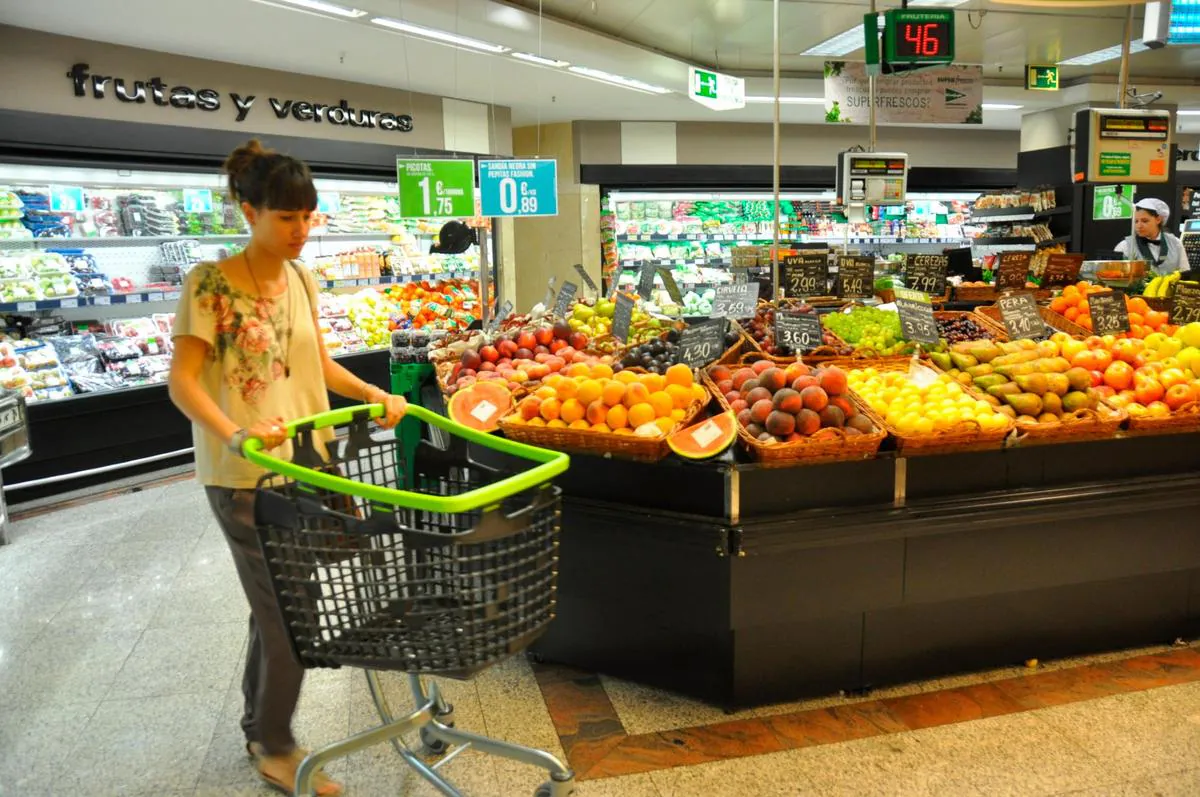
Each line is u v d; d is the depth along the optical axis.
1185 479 2.83
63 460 5.38
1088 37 9.01
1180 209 12.38
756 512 2.50
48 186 5.81
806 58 9.62
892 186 8.77
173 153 6.19
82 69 5.72
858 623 2.66
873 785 2.22
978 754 2.35
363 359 7.64
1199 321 3.85
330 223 8.08
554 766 1.87
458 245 7.78
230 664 3.03
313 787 2.06
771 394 2.72
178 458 6.08
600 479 2.73
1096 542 2.79
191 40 6.06
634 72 8.09
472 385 3.14
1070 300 4.41
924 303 3.37
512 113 10.30
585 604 2.83
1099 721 2.50
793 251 8.85
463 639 1.67
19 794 2.29
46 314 5.88
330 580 1.71
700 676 2.63
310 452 2.04
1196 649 2.96
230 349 2.04
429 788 2.26
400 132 8.38
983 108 11.38
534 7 7.14
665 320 4.75
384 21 6.01
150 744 2.52
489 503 1.63
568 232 11.08
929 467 2.62
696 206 11.66
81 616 3.48
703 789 2.22
